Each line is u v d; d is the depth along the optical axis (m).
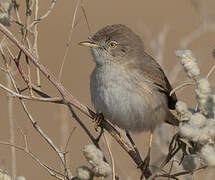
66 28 25.11
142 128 10.47
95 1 28.89
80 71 21.05
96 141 8.02
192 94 15.48
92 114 8.54
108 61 10.40
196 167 5.95
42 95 8.61
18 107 13.98
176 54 6.62
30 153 7.53
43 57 22.34
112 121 10.54
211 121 5.73
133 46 10.67
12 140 8.41
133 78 10.14
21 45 8.23
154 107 10.33
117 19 25.95
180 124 6.18
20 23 8.30
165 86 10.63
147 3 28.91
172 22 24.36
